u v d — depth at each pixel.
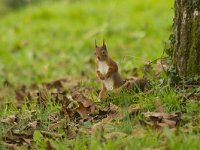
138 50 20.69
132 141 8.31
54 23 28.81
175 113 9.44
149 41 21.72
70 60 22.12
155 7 28.38
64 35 26.67
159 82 10.81
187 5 10.48
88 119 10.08
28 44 25.92
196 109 9.48
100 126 9.34
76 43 24.52
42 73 20.44
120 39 23.81
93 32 25.39
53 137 9.41
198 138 8.22
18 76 20.58
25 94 14.35
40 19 30.58
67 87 14.84
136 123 9.30
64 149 8.55
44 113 10.72
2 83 18.70
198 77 10.43
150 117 9.23
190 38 10.52
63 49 24.02
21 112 11.22
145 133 8.74
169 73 10.75
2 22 32.25
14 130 9.98
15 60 23.42
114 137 8.70
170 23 23.89
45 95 11.90
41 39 26.31
